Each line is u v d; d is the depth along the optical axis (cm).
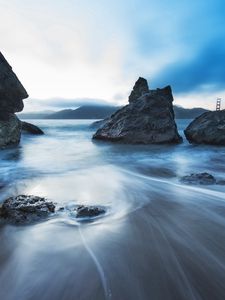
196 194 767
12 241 453
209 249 433
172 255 409
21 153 1694
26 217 533
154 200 705
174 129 2331
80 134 3822
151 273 362
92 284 337
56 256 403
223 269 376
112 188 833
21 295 319
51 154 1677
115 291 325
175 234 486
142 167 1245
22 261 390
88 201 681
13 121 1997
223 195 755
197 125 2295
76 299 311
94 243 444
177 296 319
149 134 2273
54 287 331
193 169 1211
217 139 2092
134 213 595
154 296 319
